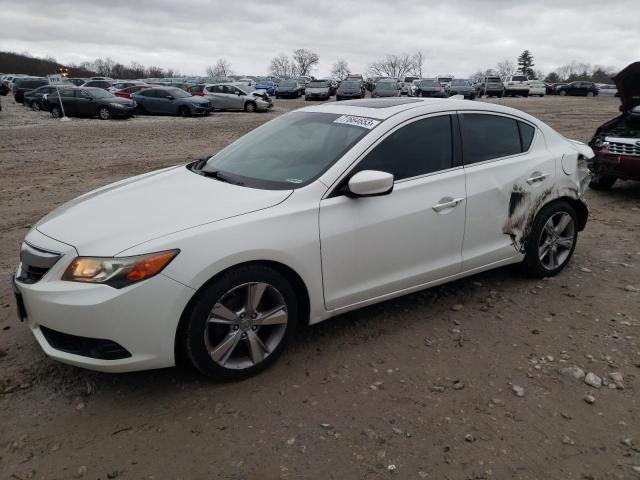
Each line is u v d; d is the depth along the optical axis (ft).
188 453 8.42
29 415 9.29
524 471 8.05
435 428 8.99
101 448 8.52
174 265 9.00
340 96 109.19
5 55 325.42
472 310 13.24
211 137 54.65
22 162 37.60
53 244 9.53
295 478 7.91
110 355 9.14
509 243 13.73
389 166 11.51
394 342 11.73
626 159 24.36
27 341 11.66
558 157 14.49
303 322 11.09
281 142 12.70
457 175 12.44
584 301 13.73
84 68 353.72
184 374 10.49
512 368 10.75
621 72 25.61
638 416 9.30
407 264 11.88
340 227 10.66
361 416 9.29
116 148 45.55
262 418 9.23
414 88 121.19
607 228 20.53
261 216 9.89
